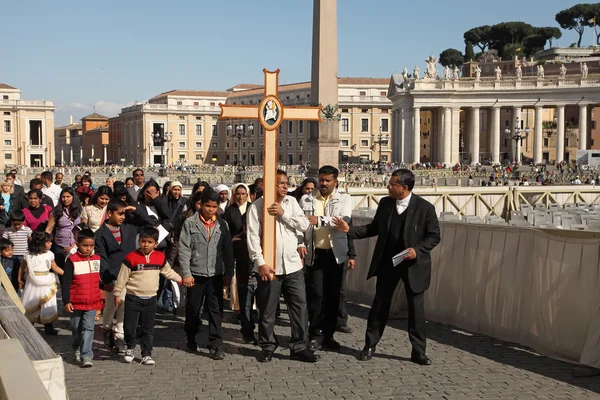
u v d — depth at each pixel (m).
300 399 5.22
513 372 6.00
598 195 22.59
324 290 6.86
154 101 110.69
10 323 3.07
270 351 6.43
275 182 6.32
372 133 95.88
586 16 120.19
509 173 55.53
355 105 95.12
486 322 7.45
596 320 5.96
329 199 7.13
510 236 7.20
